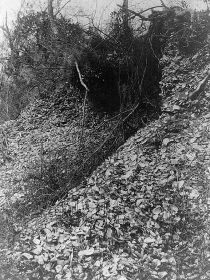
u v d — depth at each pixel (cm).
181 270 705
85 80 1630
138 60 1412
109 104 1566
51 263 725
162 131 1111
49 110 1753
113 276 681
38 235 803
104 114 1577
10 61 2050
